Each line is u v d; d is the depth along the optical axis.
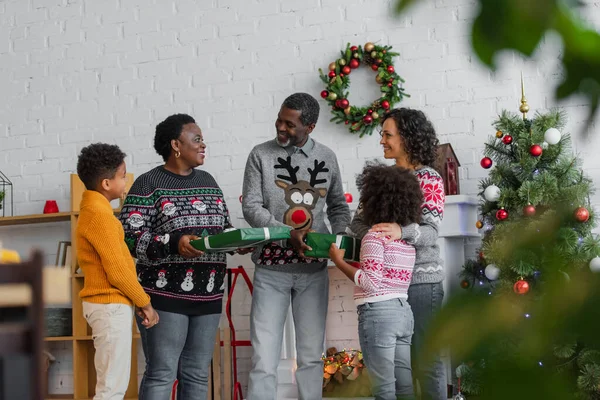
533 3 0.24
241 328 4.31
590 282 0.25
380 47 4.08
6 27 4.91
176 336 2.79
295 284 3.01
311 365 3.02
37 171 4.79
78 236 2.75
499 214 3.36
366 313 2.47
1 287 0.69
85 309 2.73
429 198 2.64
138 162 4.59
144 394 2.79
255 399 2.97
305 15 4.30
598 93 0.24
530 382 0.24
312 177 3.04
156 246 2.73
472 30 0.24
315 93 4.27
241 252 3.04
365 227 2.73
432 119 4.03
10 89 4.88
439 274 2.64
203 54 4.50
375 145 4.14
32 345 0.69
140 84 4.61
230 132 4.42
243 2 4.43
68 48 4.77
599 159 3.61
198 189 2.91
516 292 0.29
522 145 3.42
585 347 0.25
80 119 4.72
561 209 0.31
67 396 4.54
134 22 4.65
